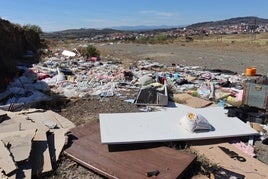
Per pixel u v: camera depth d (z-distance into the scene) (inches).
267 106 268.2
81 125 239.1
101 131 220.1
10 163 163.3
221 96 352.2
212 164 191.2
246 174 183.0
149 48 1205.7
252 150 214.4
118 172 174.4
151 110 298.8
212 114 271.4
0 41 544.7
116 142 202.5
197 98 343.0
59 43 1338.6
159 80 420.2
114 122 238.2
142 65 620.4
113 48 1188.5
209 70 580.1
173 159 187.8
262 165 194.7
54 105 308.7
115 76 464.1
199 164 192.2
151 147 203.9
